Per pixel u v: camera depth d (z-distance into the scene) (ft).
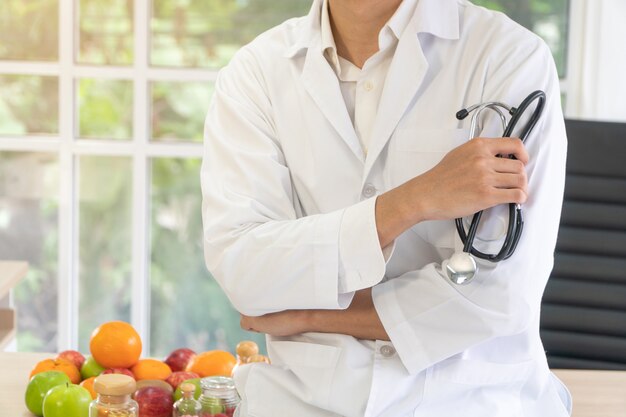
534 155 5.09
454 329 5.02
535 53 5.34
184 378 5.73
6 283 8.59
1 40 12.97
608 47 12.32
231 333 13.47
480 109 4.99
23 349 13.52
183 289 13.37
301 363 5.17
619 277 8.51
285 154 5.58
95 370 5.93
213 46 12.92
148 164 13.10
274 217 5.43
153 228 13.25
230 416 5.18
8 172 13.20
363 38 5.47
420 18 5.36
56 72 12.95
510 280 4.95
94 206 13.20
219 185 5.54
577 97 12.52
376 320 5.15
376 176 5.40
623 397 6.10
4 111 13.09
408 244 5.33
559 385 5.64
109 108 13.02
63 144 13.04
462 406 5.12
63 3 12.78
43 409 5.37
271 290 5.16
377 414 5.03
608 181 8.49
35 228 13.33
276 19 12.84
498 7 12.67
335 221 5.06
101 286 13.38
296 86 5.61
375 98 5.48
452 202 4.83
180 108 13.03
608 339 8.54
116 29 12.90
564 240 8.56
